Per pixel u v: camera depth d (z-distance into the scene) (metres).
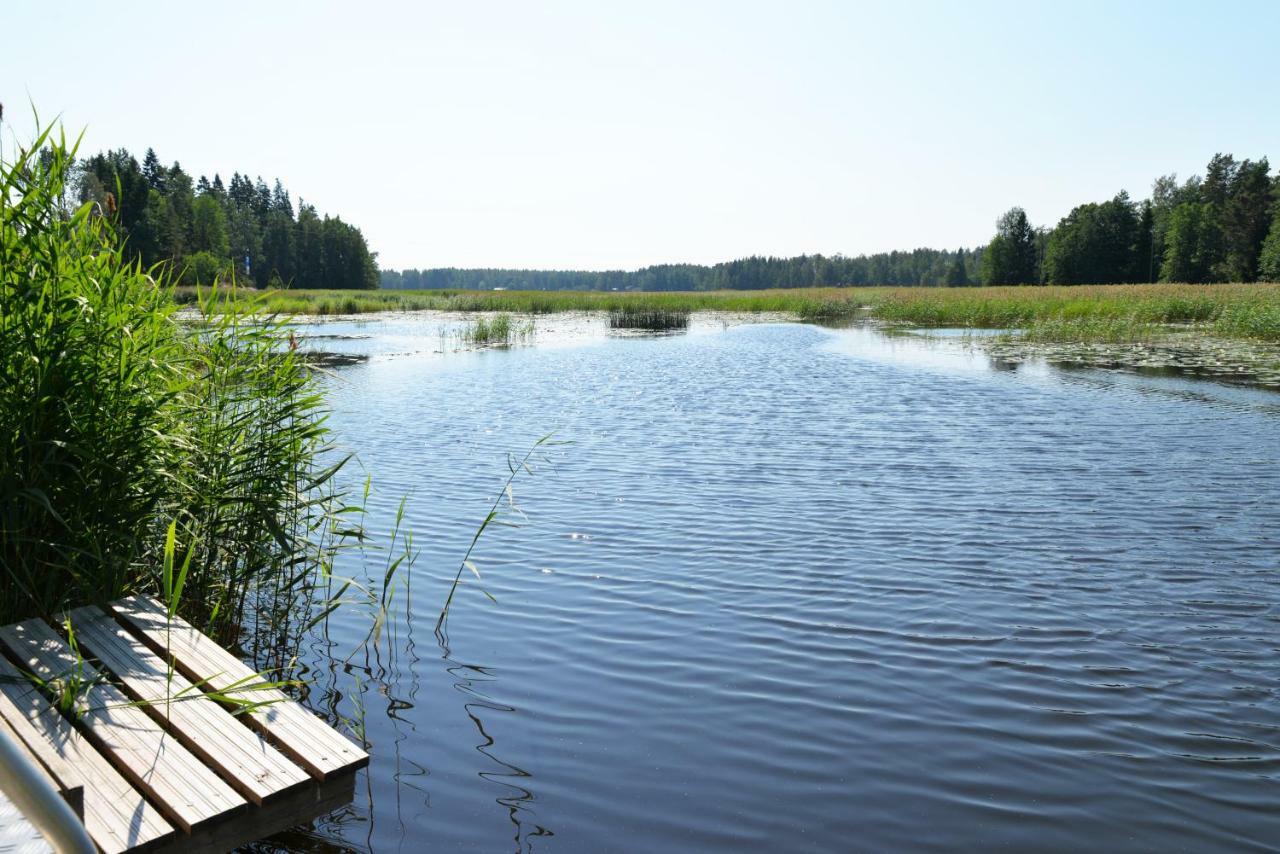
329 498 5.19
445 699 4.00
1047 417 11.83
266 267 93.38
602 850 2.89
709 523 6.88
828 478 8.40
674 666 4.34
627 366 19.62
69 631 3.57
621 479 8.42
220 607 4.66
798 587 5.45
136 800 2.75
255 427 5.20
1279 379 15.77
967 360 20.20
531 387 15.80
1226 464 8.80
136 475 4.41
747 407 13.13
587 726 3.75
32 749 2.96
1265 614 4.96
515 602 5.23
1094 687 4.09
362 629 4.85
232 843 2.77
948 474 8.50
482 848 2.90
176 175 90.94
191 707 3.33
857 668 4.30
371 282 103.12
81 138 4.36
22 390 4.02
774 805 3.16
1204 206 81.12
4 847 2.13
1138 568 5.75
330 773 2.96
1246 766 3.41
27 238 4.17
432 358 21.88
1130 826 3.02
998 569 5.75
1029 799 3.19
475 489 8.04
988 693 4.03
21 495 3.83
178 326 4.95
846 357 21.39
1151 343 23.64
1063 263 86.44
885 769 3.40
